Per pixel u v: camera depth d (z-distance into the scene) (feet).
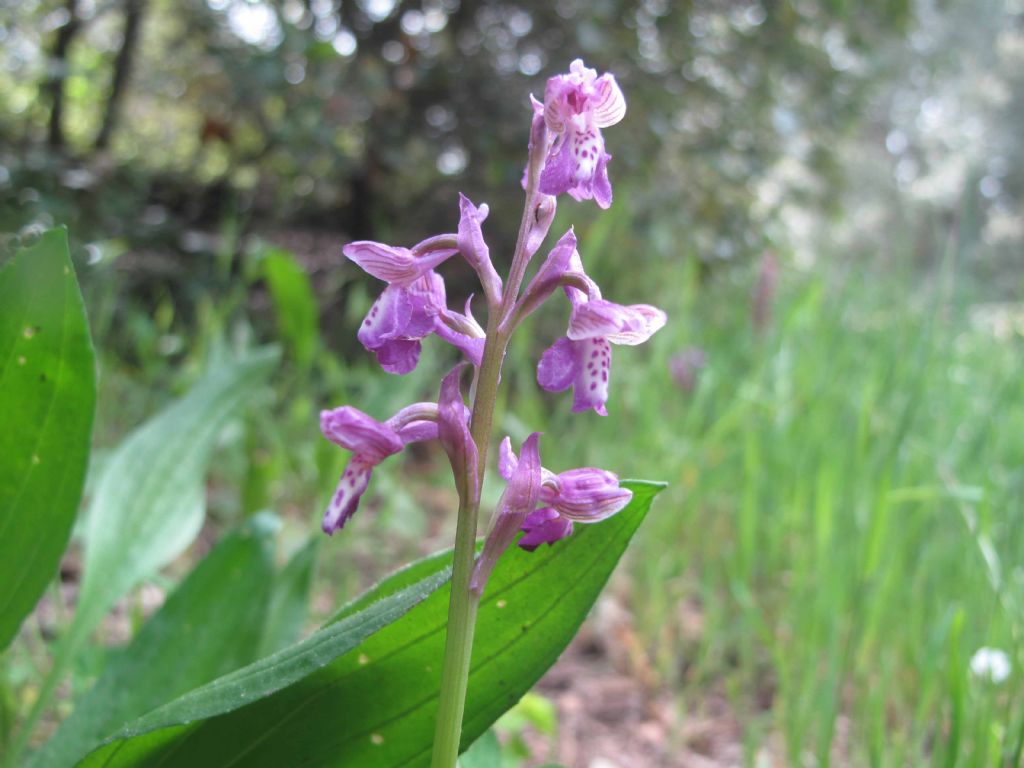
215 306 1.87
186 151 2.70
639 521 0.42
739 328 1.33
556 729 0.78
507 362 1.29
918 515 0.81
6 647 0.52
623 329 0.36
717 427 1.06
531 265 1.60
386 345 0.38
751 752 0.67
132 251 1.98
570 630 0.43
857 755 0.72
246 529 0.58
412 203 2.13
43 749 0.50
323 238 2.27
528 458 0.36
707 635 0.85
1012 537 0.70
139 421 1.31
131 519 0.63
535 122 0.37
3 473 0.49
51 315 0.48
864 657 0.73
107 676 0.53
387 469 1.05
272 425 1.04
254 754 0.43
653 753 0.79
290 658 0.37
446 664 0.37
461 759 0.50
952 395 1.01
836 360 1.08
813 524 0.90
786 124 1.83
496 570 0.42
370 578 1.09
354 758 0.44
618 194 1.71
